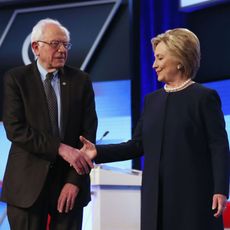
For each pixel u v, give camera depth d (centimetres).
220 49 2114
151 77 2189
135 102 2164
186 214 835
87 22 2245
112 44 2216
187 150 848
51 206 955
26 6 2375
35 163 941
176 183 843
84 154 926
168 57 882
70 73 1005
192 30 2212
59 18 2295
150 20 2208
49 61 977
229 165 850
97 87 2216
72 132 968
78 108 980
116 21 2222
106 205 1138
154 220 844
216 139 852
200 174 846
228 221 1688
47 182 946
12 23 2358
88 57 2209
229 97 2036
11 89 968
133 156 952
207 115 858
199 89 875
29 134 935
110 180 1140
